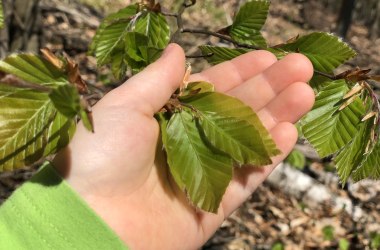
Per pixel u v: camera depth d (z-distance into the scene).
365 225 0.80
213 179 0.18
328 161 0.86
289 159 0.57
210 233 0.24
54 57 0.15
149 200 0.22
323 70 0.22
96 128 0.20
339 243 0.71
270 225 0.76
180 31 0.23
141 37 0.21
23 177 0.61
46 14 1.10
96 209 0.20
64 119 0.15
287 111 0.22
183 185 0.18
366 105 0.20
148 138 0.20
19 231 0.18
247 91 0.23
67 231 0.18
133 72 0.23
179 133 0.18
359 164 0.20
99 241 0.18
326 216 0.81
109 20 0.23
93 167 0.19
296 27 2.36
